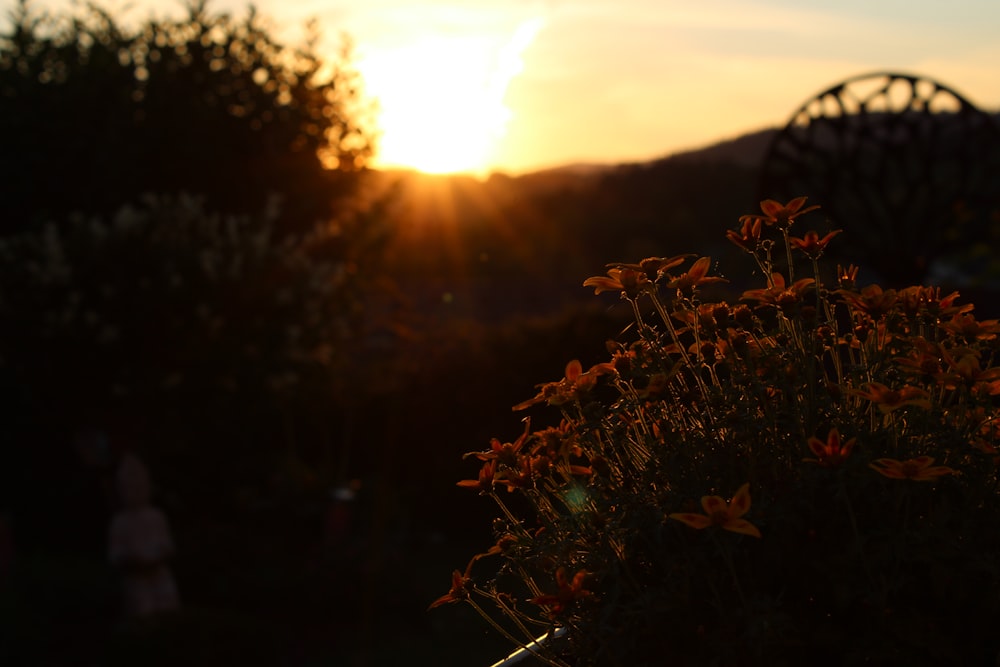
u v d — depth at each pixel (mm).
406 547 8594
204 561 7809
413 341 10203
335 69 9672
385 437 9867
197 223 7410
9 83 8273
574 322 9516
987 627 1283
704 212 29047
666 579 1311
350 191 9781
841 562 1256
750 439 1389
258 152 9305
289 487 9148
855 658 1249
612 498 1445
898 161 8273
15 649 6297
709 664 1281
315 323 7719
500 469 1546
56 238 6930
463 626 6844
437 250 15750
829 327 1562
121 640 5832
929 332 1615
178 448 8281
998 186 8039
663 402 1484
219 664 5738
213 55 9211
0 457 9055
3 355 6984
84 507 9414
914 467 1237
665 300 1701
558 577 1335
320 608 7109
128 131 8539
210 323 6969
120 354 6984
